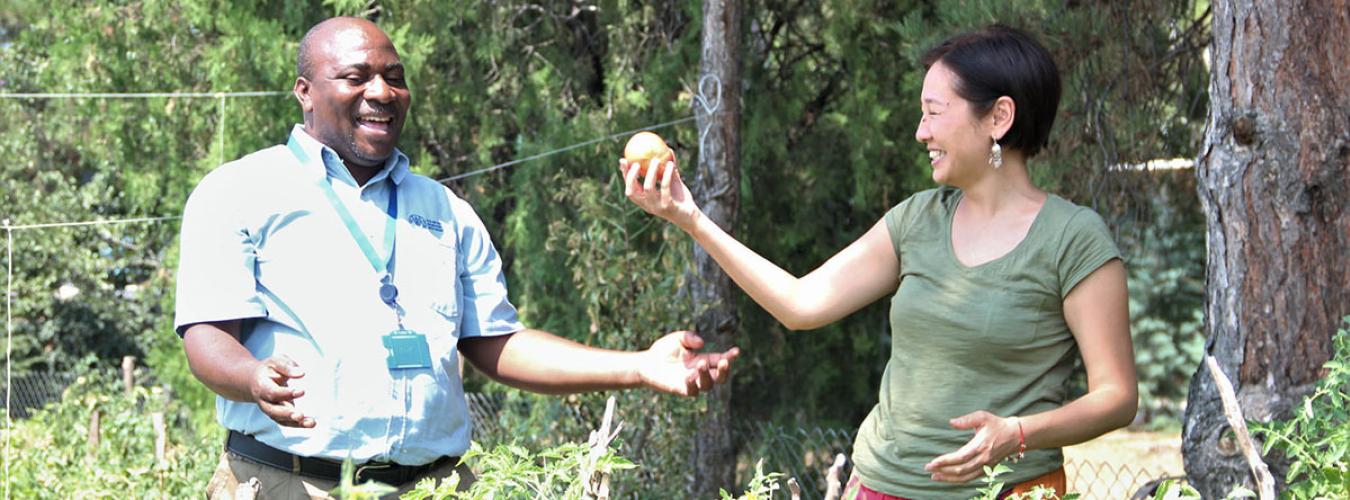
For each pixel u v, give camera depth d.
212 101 9.53
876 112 8.46
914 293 2.98
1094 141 6.18
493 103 9.43
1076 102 6.10
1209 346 3.92
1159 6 6.20
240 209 3.07
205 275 3.03
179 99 9.99
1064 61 6.06
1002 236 2.91
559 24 9.38
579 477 2.45
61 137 12.66
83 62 10.34
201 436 9.23
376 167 3.27
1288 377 3.75
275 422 3.01
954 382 2.91
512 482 2.53
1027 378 2.87
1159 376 12.98
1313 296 3.73
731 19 7.25
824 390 9.45
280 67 8.92
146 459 7.58
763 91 8.84
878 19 8.50
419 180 3.34
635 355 3.19
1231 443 3.78
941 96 2.92
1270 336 3.77
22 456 7.34
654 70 8.83
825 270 3.15
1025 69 2.88
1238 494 2.24
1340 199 3.72
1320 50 3.71
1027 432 2.66
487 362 3.39
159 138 10.20
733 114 7.28
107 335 14.62
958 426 2.64
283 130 9.16
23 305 13.46
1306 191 3.72
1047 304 2.85
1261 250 3.78
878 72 8.60
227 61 9.11
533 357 3.32
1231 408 2.16
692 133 8.75
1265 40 3.76
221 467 3.20
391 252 3.18
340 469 3.09
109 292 14.23
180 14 9.96
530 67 9.36
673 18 9.10
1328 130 3.71
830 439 8.90
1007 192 2.93
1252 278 3.79
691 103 8.45
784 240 9.16
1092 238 2.82
